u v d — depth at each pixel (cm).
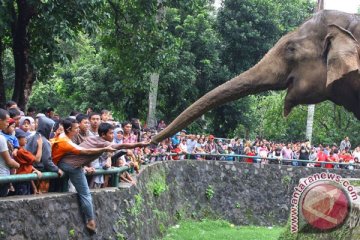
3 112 624
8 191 639
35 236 589
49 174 639
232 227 1739
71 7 1098
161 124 1873
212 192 1798
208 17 2442
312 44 593
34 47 1271
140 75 1445
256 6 2458
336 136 2997
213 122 2556
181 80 2197
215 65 2406
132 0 1383
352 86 567
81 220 692
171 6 1418
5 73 2056
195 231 1510
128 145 654
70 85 2391
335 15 595
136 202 987
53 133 781
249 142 2123
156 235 1224
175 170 1641
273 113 3042
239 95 595
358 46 564
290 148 2097
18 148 674
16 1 1184
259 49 2469
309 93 595
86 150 670
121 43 1427
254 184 1908
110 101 2169
